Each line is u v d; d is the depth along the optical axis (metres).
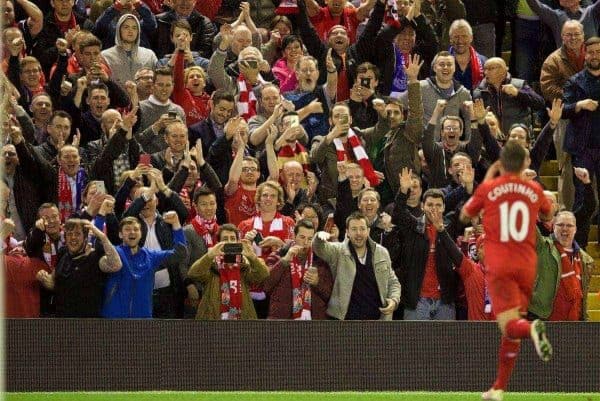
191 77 43.97
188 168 38.06
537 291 36.91
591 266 37.94
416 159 41.50
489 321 36.00
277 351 35.62
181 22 44.44
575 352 36.28
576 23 46.50
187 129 41.41
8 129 37.94
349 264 36.25
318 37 47.50
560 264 37.06
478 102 41.19
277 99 42.69
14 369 34.97
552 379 36.22
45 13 51.12
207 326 35.47
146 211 36.66
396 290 36.53
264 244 37.00
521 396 35.09
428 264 37.16
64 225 36.03
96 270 35.50
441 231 36.53
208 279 35.81
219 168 40.66
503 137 43.31
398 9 47.28
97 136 42.19
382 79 47.34
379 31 46.94
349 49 47.09
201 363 35.47
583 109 43.66
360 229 36.06
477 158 41.72
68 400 33.22
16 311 35.81
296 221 38.31
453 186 40.19
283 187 40.28
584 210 41.31
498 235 27.44
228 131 40.12
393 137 41.59
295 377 35.62
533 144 44.41
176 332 35.38
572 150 44.09
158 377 35.28
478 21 50.72
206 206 37.38
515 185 27.55
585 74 44.31
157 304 36.53
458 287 37.41
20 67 43.66
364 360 35.81
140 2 48.25
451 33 47.03
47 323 35.06
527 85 45.91
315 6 49.47
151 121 42.41
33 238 36.03
